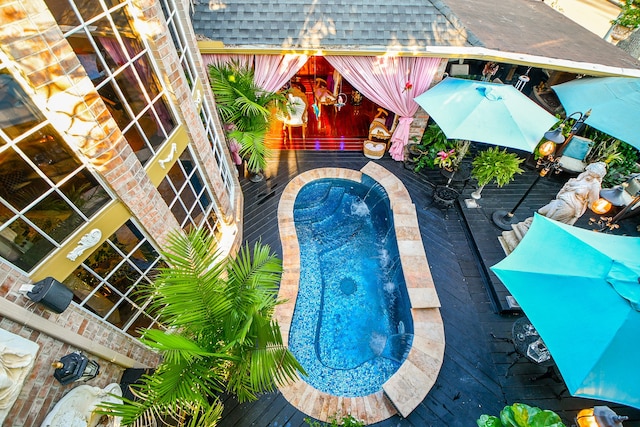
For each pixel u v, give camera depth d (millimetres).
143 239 4316
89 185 3355
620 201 5418
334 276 7266
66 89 2752
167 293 3438
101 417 3559
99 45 3176
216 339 3688
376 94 8094
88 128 3020
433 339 5957
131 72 3648
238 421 5031
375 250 7801
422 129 8977
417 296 6457
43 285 2891
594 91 8125
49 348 3195
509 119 6785
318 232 8016
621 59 8508
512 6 10703
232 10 7137
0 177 2627
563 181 8961
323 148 9477
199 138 5195
